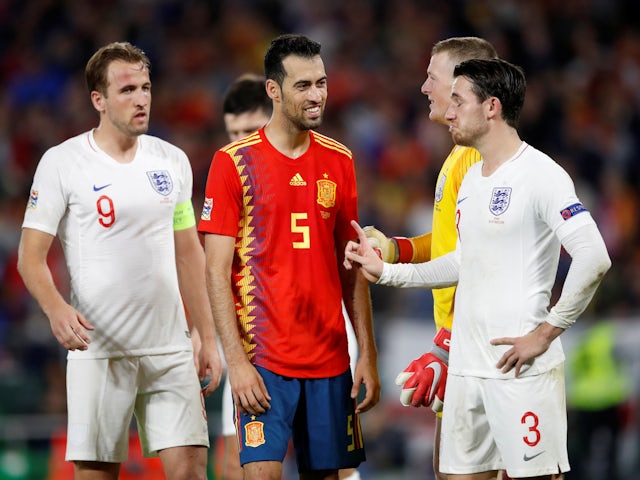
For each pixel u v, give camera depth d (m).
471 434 16.73
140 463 26.22
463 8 59.38
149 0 56.28
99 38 54.47
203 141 49.78
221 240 17.25
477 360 16.52
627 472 36.59
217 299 17.11
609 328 36.94
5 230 43.12
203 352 19.52
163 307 18.73
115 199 18.30
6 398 32.50
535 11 60.28
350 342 22.11
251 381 16.98
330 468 17.72
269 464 17.12
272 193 17.33
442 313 18.88
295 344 17.36
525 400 16.12
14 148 48.91
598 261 15.59
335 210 17.78
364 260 17.20
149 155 18.83
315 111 17.08
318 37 56.81
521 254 16.19
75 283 18.52
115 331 18.47
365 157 51.59
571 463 36.41
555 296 41.31
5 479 29.56
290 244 17.39
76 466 18.78
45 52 53.81
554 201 15.91
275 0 58.06
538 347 15.90
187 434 18.80
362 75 55.50
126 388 18.59
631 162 55.47
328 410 17.61
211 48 55.31
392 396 36.03
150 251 18.58
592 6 61.53
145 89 18.38
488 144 16.56
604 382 36.50
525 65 57.81
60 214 18.33
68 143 18.62
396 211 48.91
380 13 58.66
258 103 21.91
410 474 35.09
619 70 59.41
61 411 33.12
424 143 52.28
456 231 18.31
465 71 16.58
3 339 34.78
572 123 55.66
